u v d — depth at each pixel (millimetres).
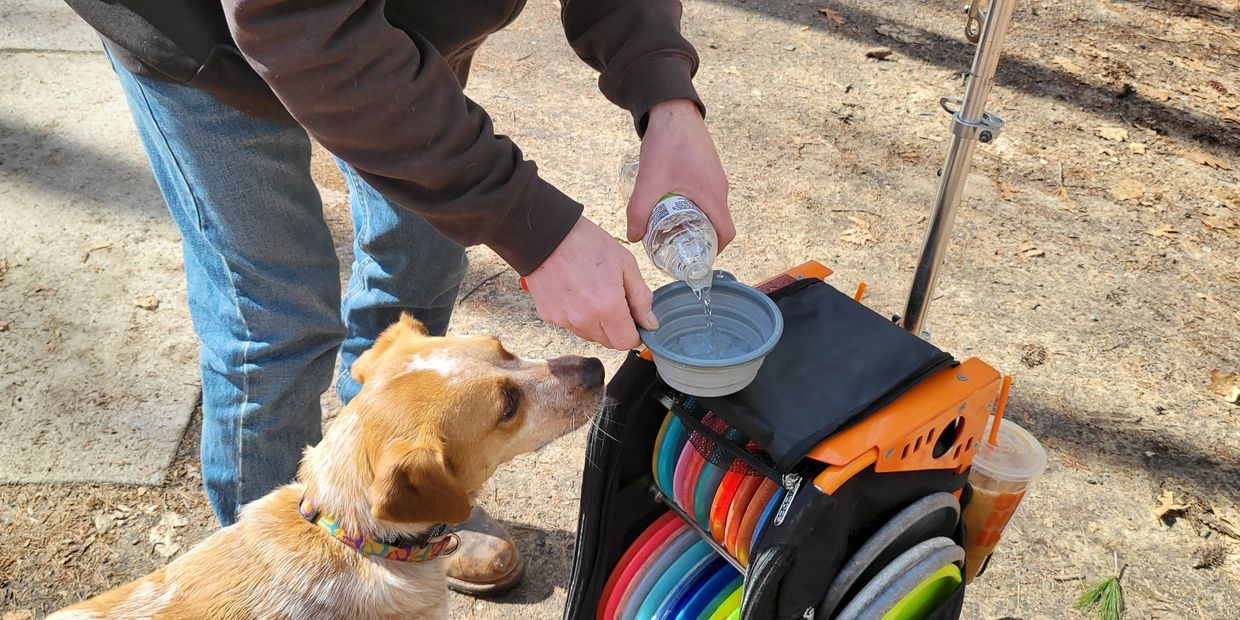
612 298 1587
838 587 1689
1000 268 3676
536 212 1578
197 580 1925
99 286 3434
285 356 2148
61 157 4012
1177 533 2680
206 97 1763
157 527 2662
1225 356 3289
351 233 3748
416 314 2549
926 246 2227
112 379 3088
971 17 1971
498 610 2514
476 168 1519
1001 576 2557
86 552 2592
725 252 3691
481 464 2006
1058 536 2666
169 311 3352
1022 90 4789
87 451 2854
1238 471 2865
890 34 5223
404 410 1905
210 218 1933
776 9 5434
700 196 1825
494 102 4539
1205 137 4477
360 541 1938
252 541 1977
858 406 1646
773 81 4777
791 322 1861
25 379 3068
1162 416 3049
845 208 3957
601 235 1620
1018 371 3207
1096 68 4984
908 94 4715
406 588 2000
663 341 1746
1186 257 3750
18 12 4945
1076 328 3395
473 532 2520
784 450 1594
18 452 2834
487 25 1866
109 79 4512
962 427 1755
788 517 1574
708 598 1968
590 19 1989
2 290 3387
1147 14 5531
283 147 1911
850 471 1562
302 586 1917
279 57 1348
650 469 2059
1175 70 4996
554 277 1608
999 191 4094
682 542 2061
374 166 1497
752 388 1704
